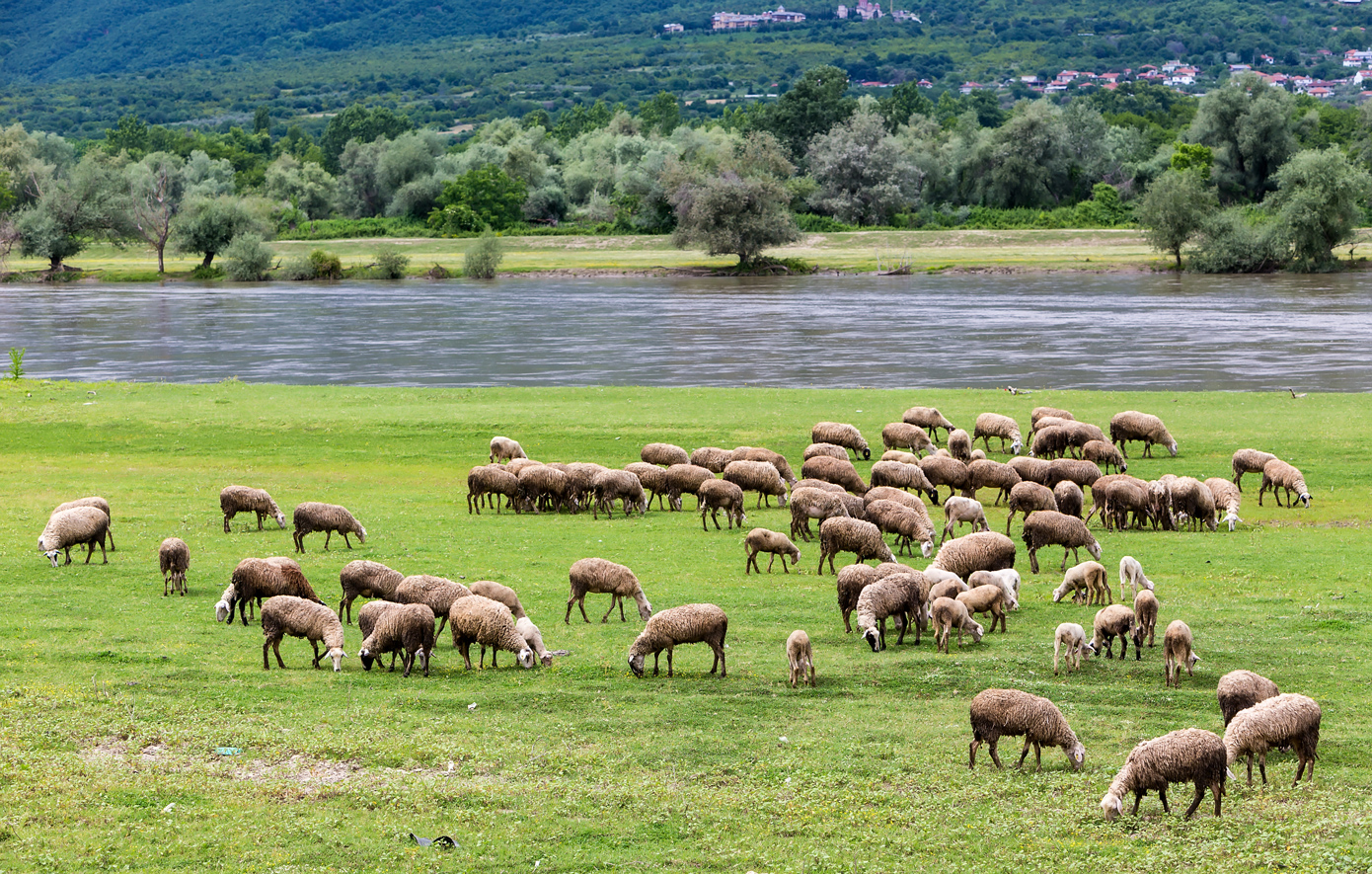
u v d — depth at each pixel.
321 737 26.03
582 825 22.27
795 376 97.12
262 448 66.75
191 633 33.72
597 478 51.41
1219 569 41.59
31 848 21.16
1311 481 56.44
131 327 137.50
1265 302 146.12
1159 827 22.03
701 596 37.91
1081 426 61.44
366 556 42.97
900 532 43.72
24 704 27.61
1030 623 35.31
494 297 172.00
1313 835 21.41
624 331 129.75
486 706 28.33
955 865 20.73
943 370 99.12
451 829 22.12
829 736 26.48
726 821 22.44
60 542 40.84
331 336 128.12
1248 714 23.77
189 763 24.83
